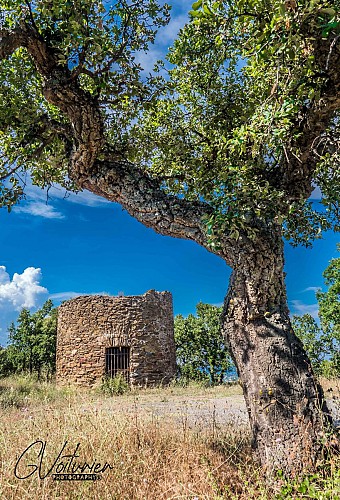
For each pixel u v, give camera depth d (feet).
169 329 65.16
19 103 20.44
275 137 13.96
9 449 14.58
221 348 82.58
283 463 12.25
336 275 66.18
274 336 14.03
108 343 59.16
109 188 17.65
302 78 13.56
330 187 22.21
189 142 23.40
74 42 15.48
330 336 57.00
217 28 13.52
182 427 18.22
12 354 88.89
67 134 19.10
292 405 13.03
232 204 13.99
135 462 13.98
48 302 94.68
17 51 20.38
